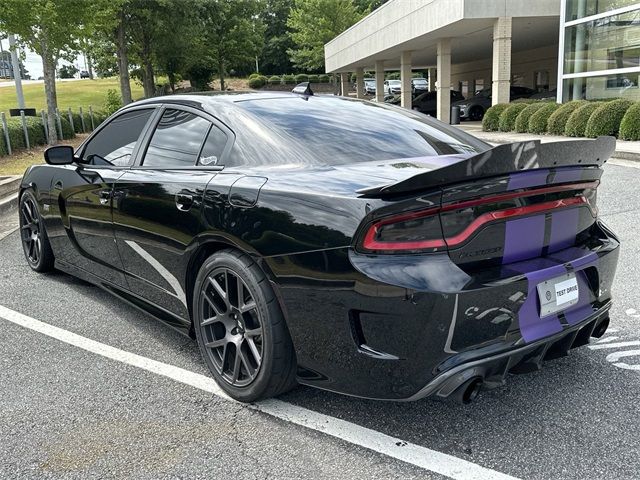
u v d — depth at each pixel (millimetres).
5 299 4438
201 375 3131
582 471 2223
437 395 2236
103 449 2457
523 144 2176
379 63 33125
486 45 26891
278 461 2342
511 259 2389
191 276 3055
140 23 37125
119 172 3592
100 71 44406
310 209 2357
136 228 3354
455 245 2205
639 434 2453
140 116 3758
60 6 17094
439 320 2135
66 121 20516
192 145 3227
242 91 3648
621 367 3059
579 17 17016
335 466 2301
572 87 17641
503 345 2297
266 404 2795
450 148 3078
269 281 2512
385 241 2162
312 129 3012
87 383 3059
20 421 2693
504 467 2264
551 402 2736
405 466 2289
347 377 2357
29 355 3426
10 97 38969
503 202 2295
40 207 4645
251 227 2555
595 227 2832
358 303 2213
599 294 2680
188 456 2393
